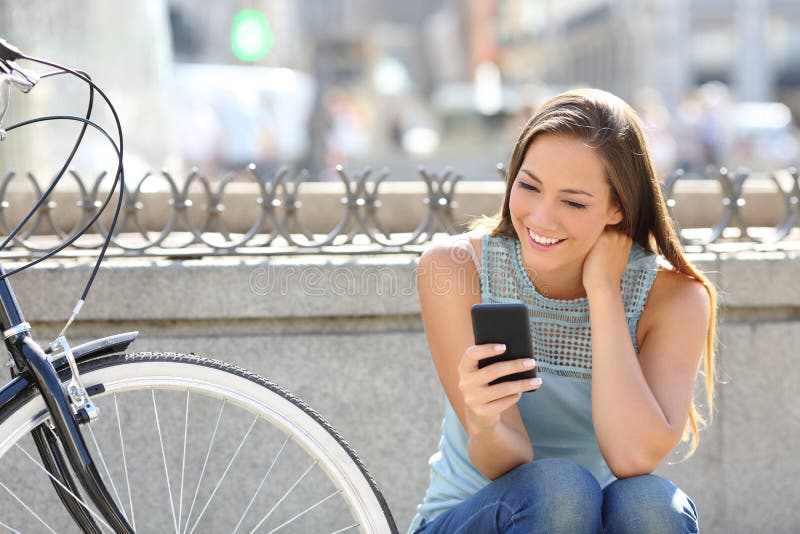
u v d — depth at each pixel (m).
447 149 19.39
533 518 2.32
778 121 19.72
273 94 18.28
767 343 3.66
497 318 2.24
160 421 3.47
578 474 2.35
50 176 5.73
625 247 2.56
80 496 2.45
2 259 3.49
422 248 3.64
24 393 2.37
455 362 2.64
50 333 3.40
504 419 2.50
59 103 5.93
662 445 2.44
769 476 3.70
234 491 3.53
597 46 31.47
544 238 2.47
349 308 3.48
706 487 3.69
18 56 2.43
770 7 29.91
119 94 6.27
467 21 38.66
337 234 3.63
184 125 14.77
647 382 2.57
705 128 15.21
